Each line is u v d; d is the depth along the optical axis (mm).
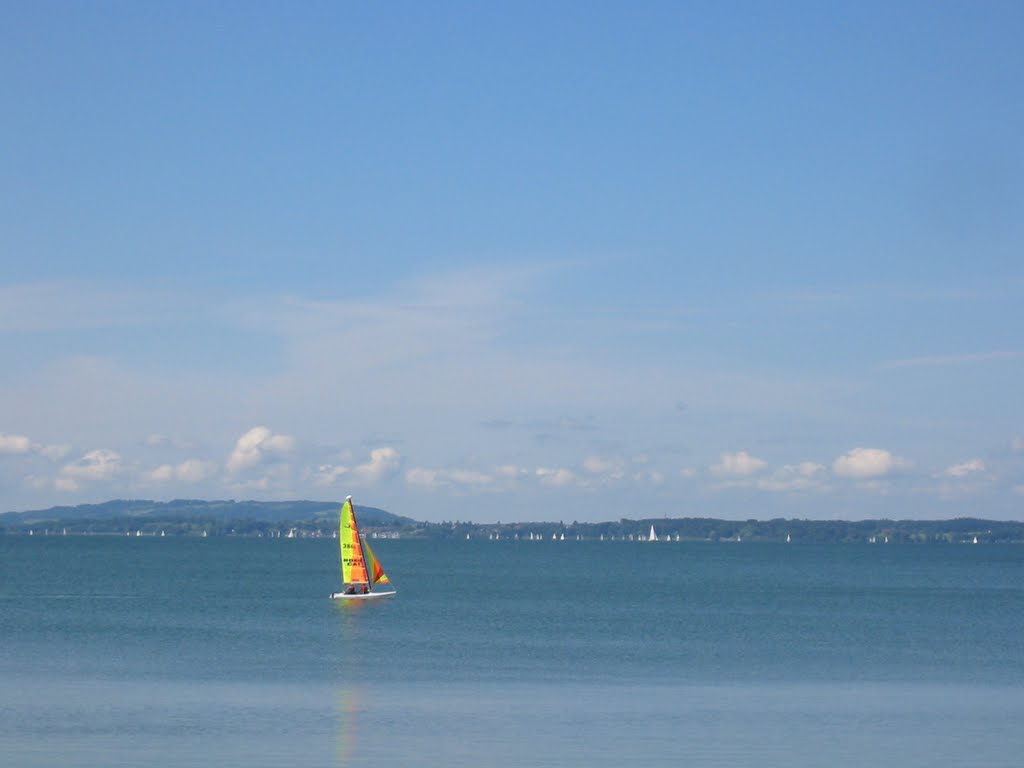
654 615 105812
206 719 46719
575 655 71875
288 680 59062
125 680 58312
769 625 96062
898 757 40719
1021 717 48781
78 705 49938
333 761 39219
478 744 42250
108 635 83125
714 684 58844
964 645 80938
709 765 39219
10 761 38719
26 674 60469
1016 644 82125
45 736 42844
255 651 72875
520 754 40594
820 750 41656
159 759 39156
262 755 40000
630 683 58938
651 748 41719
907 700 53594
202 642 78375
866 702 52844
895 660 70812
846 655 73312
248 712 48562
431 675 61594
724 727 45938
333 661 67688
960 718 48469
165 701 51312
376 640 80500
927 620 104000
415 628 90312
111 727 44750
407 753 40562
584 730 45062
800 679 61156
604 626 93312
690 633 88000
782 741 43188
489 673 62688
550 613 106938
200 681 58281
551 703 51906
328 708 49938
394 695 54031
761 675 62781
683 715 48688
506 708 50375
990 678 62156
